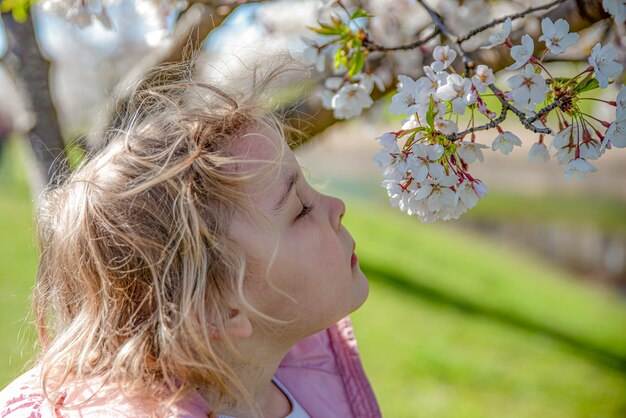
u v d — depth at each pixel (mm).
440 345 4688
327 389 1233
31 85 1556
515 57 920
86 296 973
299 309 964
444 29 1116
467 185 948
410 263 7301
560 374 4496
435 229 10398
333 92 1282
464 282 6887
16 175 10227
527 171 15328
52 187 1299
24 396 1003
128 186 947
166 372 910
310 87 1438
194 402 938
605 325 6090
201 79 1266
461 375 4152
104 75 8086
